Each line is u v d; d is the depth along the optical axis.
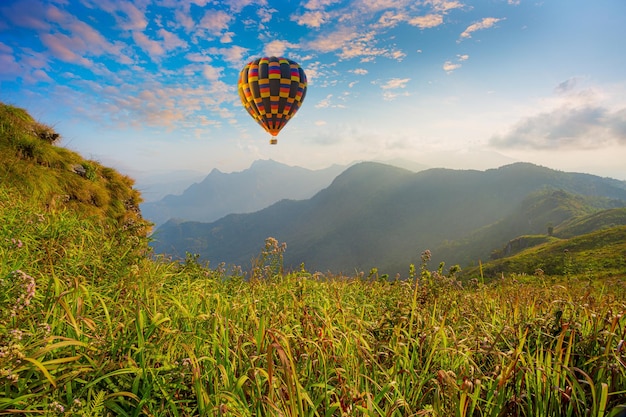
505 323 4.09
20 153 11.55
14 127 12.38
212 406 2.33
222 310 3.96
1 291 2.40
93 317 3.44
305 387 2.80
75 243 5.95
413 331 3.85
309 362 3.14
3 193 7.63
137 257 5.11
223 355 3.10
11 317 2.53
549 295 5.44
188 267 6.56
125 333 3.05
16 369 2.17
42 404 2.20
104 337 2.95
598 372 3.12
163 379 2.73
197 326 3.53
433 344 3.37
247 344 3.22
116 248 5.43
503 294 5.91
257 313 4.25
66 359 2.29
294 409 2.26
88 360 2.69
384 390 2.57
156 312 3.53
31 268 4.11
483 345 3.30
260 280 5.79
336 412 2.83
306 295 5.30
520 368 2.89
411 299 4.46
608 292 5.61
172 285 5.15
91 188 13.68
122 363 2.71
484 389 3.10
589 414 2.72
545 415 2.79
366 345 3.21
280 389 2.48
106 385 2.64
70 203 11.85
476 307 4.96
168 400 2.51
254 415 2.53
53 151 13.38
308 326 3.74
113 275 4.73
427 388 3.04
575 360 3.52
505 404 2.72
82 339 2.90
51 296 3.43
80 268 4.88
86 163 15.16
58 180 12.02
